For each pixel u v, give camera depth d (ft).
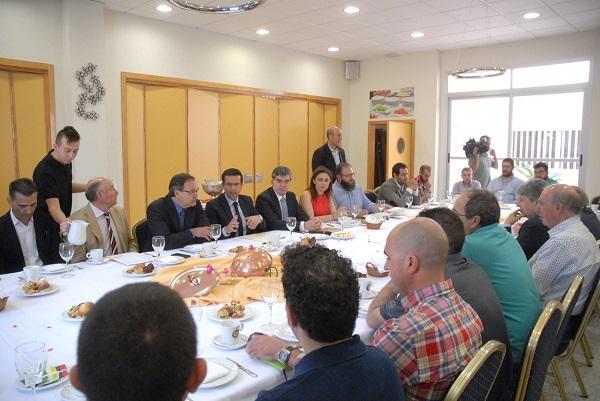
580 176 20.61
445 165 24.22
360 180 26.27
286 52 22.48
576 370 8.30
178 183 10.25
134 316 1.93
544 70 21.17
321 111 24.98
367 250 9.37
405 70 24.27
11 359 4.40
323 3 15.69
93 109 15.52
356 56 24.61
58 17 14.88
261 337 4.55
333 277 3.06
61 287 6.71
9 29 13.91
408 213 15.23
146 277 7.17
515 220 12.54
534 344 4.92
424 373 3.89
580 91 20.42
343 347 3.04
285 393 2.84
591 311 7.31
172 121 18.40
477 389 3.81
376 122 25.38
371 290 6.54
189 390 2.12
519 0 15.46
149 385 1.89
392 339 3.94
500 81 22.38
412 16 17.25
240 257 7.16
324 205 14.30
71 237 7.75
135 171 17.44
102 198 9.25
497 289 6.02
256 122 21.59
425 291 4.31
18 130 14.47
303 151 24.13
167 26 17.81
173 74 18.13
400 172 17.72
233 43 20.11
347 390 2.85
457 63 23.04
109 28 16.20
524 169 22.22
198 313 5.31
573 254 7.23
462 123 23.75
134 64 16.96
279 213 12.75
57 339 4.87
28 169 14.74
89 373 1.89
